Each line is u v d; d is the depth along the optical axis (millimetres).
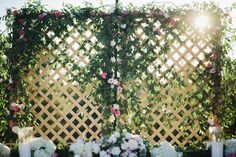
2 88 4328
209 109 4457
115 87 4270
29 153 3705
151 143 4410
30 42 4266
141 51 4297
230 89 4523
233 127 4824
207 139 4496
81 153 3361
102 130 4297
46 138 4363
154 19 4344
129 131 4336
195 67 4449
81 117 4461
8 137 4328
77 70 4301
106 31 4250
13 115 4273
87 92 4348
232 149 3963
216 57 4434
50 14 4273
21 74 4285
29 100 4355
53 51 4320
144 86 4352
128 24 4297
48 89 4355
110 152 3348
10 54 4266
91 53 4305
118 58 4262
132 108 4340
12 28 4281
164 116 4422
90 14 4273
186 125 4477
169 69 4371
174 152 3607
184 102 4461
